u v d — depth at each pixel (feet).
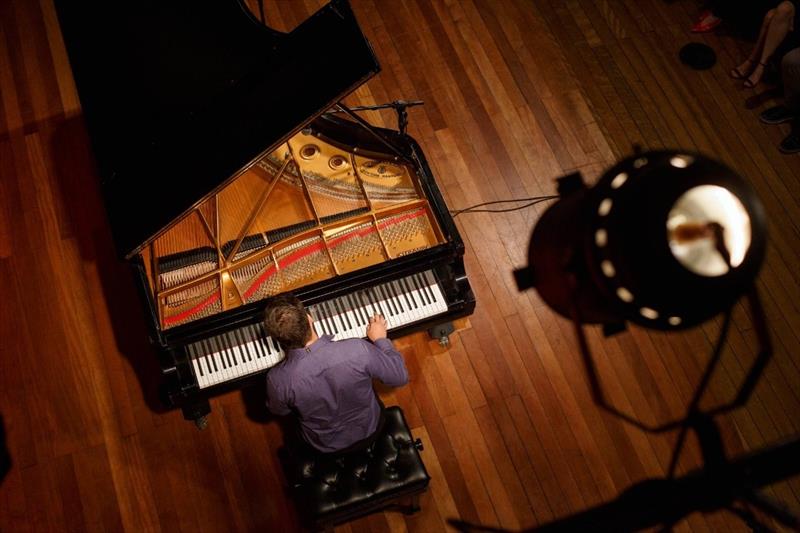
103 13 11.64
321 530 11.21
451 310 10.44
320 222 10.23
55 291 12.77
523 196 13.69
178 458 11.69
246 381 10.20
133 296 12.77
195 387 9.96
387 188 10.46
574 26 15.37
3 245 13.09
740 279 2.70
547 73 14.84
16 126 14.11
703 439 11.75
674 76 14.87
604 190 2.96
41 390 12.07
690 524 11.14
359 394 8.59
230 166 8.77
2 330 12.46
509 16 15.43
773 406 11.99
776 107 14.33
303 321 8.02
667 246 2.61
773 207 13.56
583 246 2.99
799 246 13.24
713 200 2.73
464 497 11.46
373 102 14.42
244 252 10.17
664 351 12.42
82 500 11.41
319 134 10.57
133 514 11.35
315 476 9.49
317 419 8.74
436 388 12.18
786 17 13.34
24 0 15.21
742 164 13.98
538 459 11.72
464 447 11.79
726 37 15.23
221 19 11.32
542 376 12.28
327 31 8.43
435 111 14.39
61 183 13.61
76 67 11.14
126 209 9.38
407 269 9.66
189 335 9.33
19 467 11.57
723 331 5.84
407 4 15.49
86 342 12.43
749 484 5.63
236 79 9.87
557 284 3.79
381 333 9.45
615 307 2.89
